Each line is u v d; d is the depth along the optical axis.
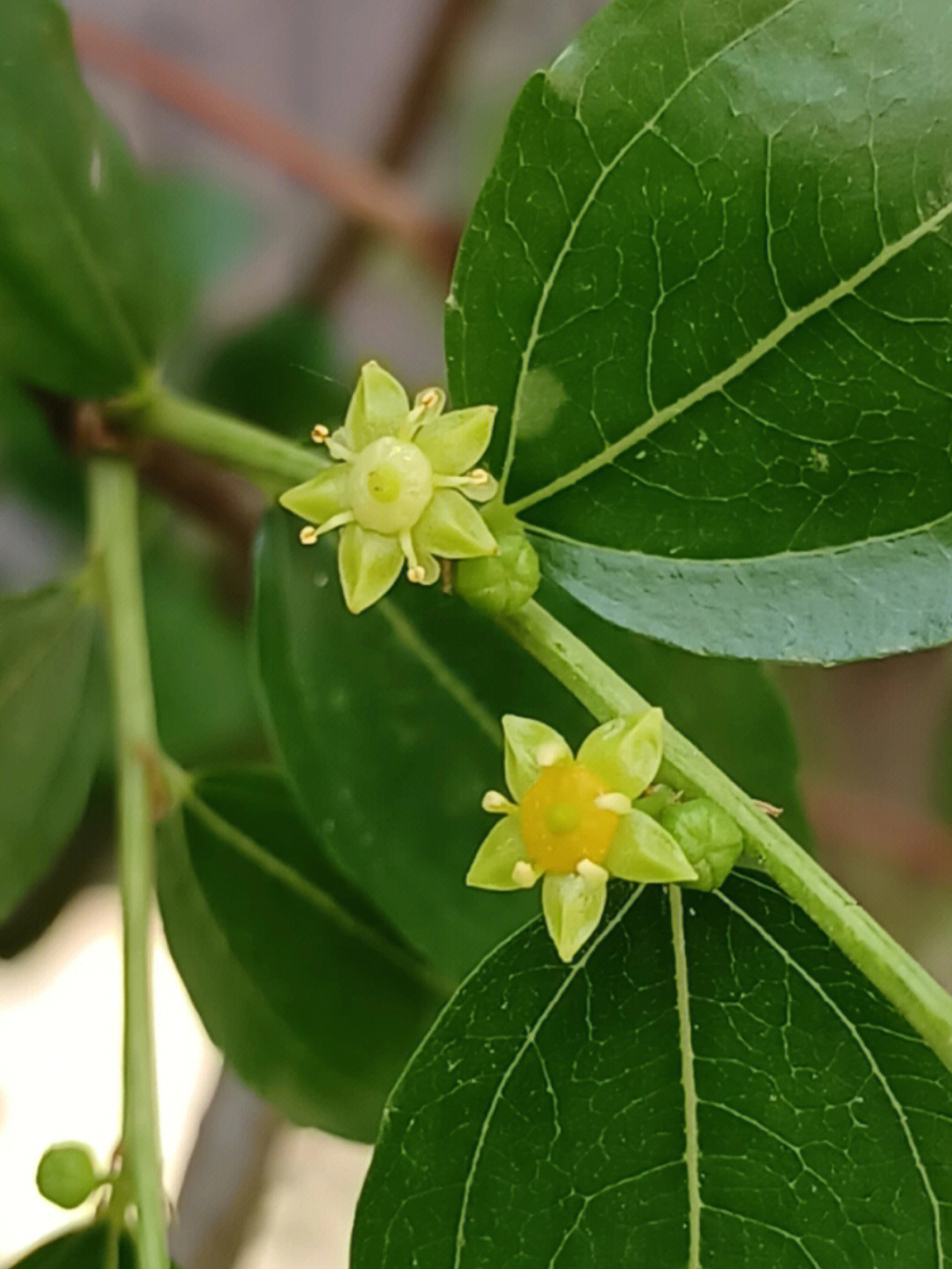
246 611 0.10
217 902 0.06
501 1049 0.05
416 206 0.11
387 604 0.06
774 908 0.05
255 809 0.06
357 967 0.06
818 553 0.05
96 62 0.11
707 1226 0.05
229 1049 0.06
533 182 0.05
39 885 0.10
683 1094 0.05
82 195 0.06
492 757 0.06
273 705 0.06
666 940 0.05
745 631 0.05
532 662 0.06
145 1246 0.05
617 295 0.05
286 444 0.06
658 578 0.05
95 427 0.06
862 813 0.12
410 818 0.06
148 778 0.06
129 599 0.06
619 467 0.05
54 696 0.06
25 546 0.12
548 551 0.05
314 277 0.12
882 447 0.05
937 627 0.05
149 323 0.06
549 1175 0.05
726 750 0.06
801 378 0.05
